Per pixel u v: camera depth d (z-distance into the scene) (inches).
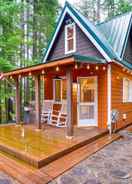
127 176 130.4
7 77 302.7
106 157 167.3
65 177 128.4
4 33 362.3
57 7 574.2
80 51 306.2
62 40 348.2
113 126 261.0
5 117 433.7
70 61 185.9
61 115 291.9
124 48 330.3
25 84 541.3
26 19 516.4
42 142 189.9
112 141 218.7
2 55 358.9
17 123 289.9
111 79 262.2
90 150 181.5
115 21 388.8
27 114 316.2
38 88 252.8
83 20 288.8
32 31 526.0
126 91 334.3
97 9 764.0
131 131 281.1
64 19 333.1
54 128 263.1
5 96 378.0
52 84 339.0
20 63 434.3
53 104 315.0
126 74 331.3
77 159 158.1
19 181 121.7
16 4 368.8
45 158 146.1
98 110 273.0
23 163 150.8
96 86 273.4
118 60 262.5
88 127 268.4
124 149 190.7
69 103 206.7
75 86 294.7
